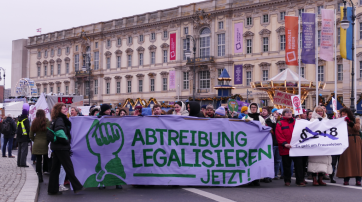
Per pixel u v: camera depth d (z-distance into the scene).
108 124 11.57
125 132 11.66
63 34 88.06
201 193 10.72
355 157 12.45
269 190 11.32
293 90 31.94
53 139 10.11
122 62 77.56
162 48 71.00
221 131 11.98
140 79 74.56
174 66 68.94
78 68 85.25
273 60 58.22
